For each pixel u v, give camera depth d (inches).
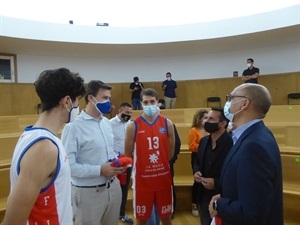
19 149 32.4
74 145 63.2
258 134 42.2
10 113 280.5
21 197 29.6
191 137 99.5
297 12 229.0
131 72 355.9
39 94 36.1
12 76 309.3
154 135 76.6
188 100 327.3
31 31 252.8
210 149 73.1
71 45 285.6
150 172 75.9
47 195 33.0
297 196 108.0
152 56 353.4
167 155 78.5
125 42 287.1
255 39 280.5
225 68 333.1
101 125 68.1
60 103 36.3
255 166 38.7
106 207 67.4
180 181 128.2
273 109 165.0
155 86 337.7
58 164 33.6
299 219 109.8
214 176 69.8
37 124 35.4
